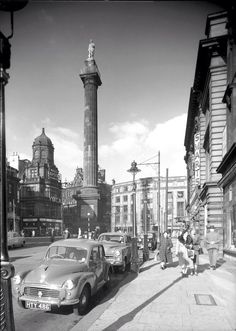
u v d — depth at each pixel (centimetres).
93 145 5966
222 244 2188
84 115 6091
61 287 732
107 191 11506
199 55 2323
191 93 3234
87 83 6109
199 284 1042
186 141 5322
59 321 734
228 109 1889
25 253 2544
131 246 1541
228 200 1831
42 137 9881
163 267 1462
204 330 579
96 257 948
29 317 764
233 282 1078
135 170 2377
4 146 442
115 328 597
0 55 433
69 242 957
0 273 430
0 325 426
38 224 8025
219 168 1934
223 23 2142
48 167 9400
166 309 728
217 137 2223
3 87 445
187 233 1361
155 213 9062
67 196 11512
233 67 1753
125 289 971
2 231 434
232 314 684
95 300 914
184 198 8931
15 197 6994
